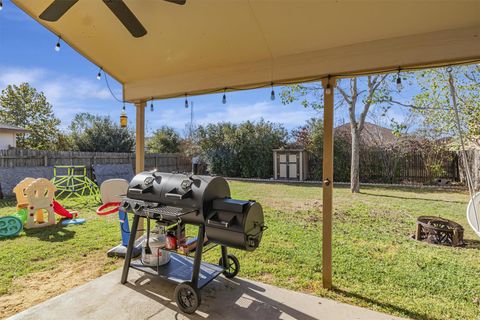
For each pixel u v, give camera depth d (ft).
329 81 7.89
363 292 8.09
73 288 8.28
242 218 6.72
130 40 8.70
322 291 8.16
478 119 22.33
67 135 46.96
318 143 37.40
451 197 23.63
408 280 8.80
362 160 35.63
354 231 14.06
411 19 6.31
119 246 11.18
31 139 50.08
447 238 12.20
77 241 12.66
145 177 8.42
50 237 13.25
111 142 44.65
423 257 10.66
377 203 20.98
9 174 23.80
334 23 6.82
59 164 28.22
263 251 11.26
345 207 19.54
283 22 7.08
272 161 39.91
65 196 24.53
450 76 8.01
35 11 7.50
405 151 33.86
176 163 43.06
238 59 8.90
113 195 11.13
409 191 27.22
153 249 8.57
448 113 24.26
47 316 6.84
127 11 6.22
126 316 6.90
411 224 15.35
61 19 7.83
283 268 9.71
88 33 8.42
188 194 7.27
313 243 12.25
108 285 8.43
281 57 8.38
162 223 8.09
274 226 14.99
